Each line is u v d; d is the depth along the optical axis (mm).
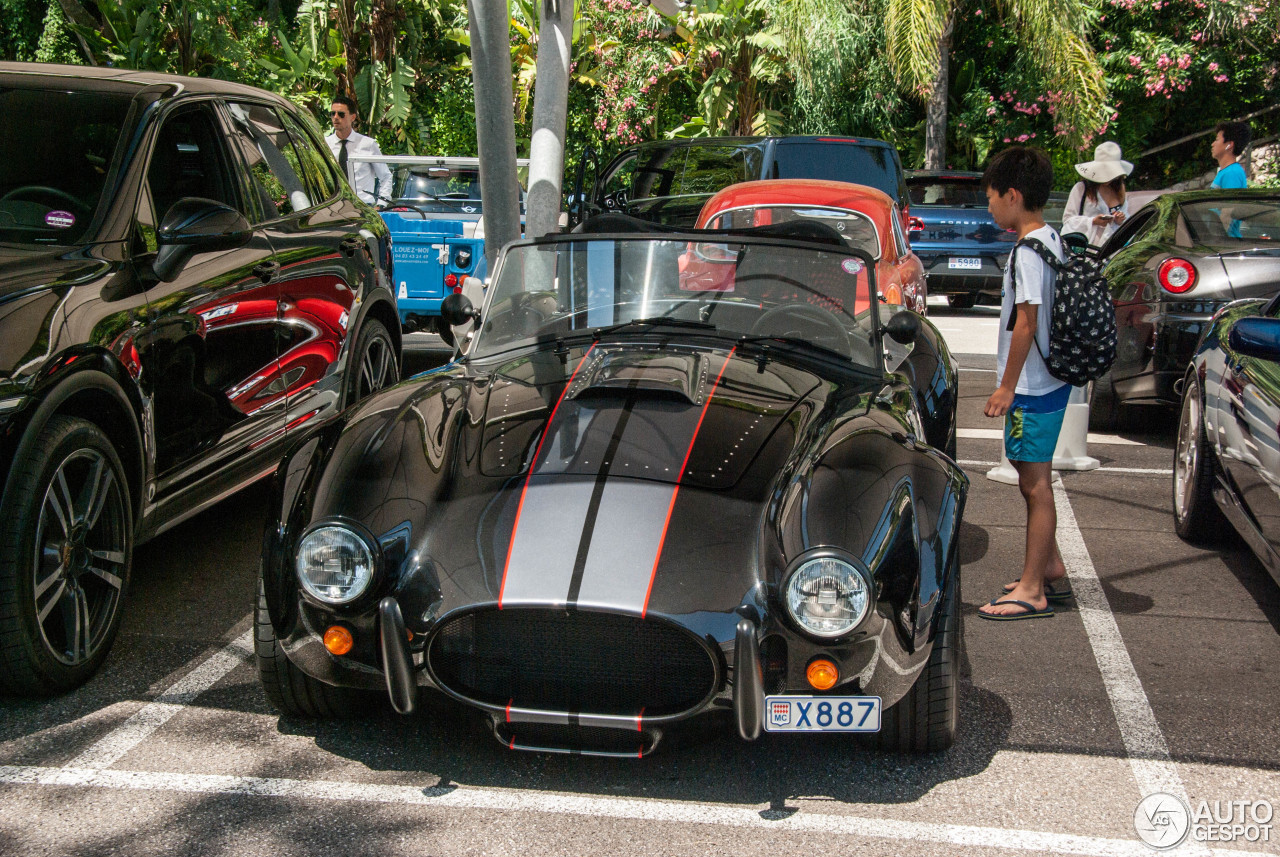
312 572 2781
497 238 6906
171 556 4582
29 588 3090
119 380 3420
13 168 3766
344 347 5020
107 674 3488
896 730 2986
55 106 3977
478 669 2744
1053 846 2639
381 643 2719
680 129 19750
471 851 2588
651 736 2686
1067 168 20953
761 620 2631
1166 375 6441
